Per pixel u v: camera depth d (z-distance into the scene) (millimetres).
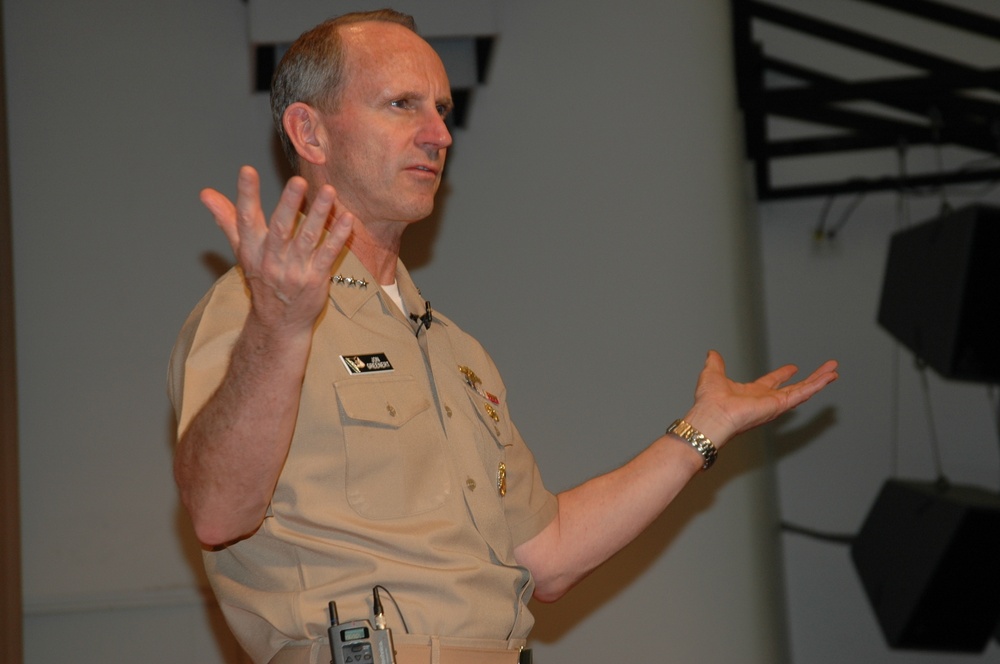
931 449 12195
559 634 7941
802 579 12055
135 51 8039
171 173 7988
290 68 3936
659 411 8148
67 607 7504
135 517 7707
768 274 12531
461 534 3336
